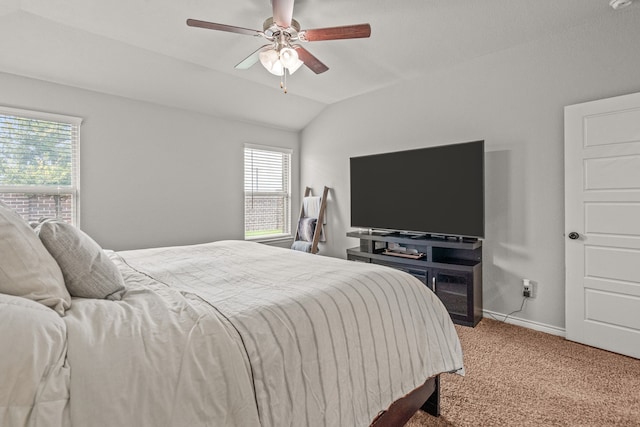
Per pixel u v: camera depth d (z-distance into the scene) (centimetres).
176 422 75
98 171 319
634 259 223
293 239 502
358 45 284
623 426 155
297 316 110
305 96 418
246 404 84
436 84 339
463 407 170
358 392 114
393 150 380
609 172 232
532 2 223
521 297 286
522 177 283
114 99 328
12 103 275
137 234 344
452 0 221
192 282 150
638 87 227
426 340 151
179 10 228
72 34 256
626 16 231
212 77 346
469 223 294
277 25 197
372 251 358
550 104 267
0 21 232
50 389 66
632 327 224
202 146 396
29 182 284
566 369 209
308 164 490
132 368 77
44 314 79
